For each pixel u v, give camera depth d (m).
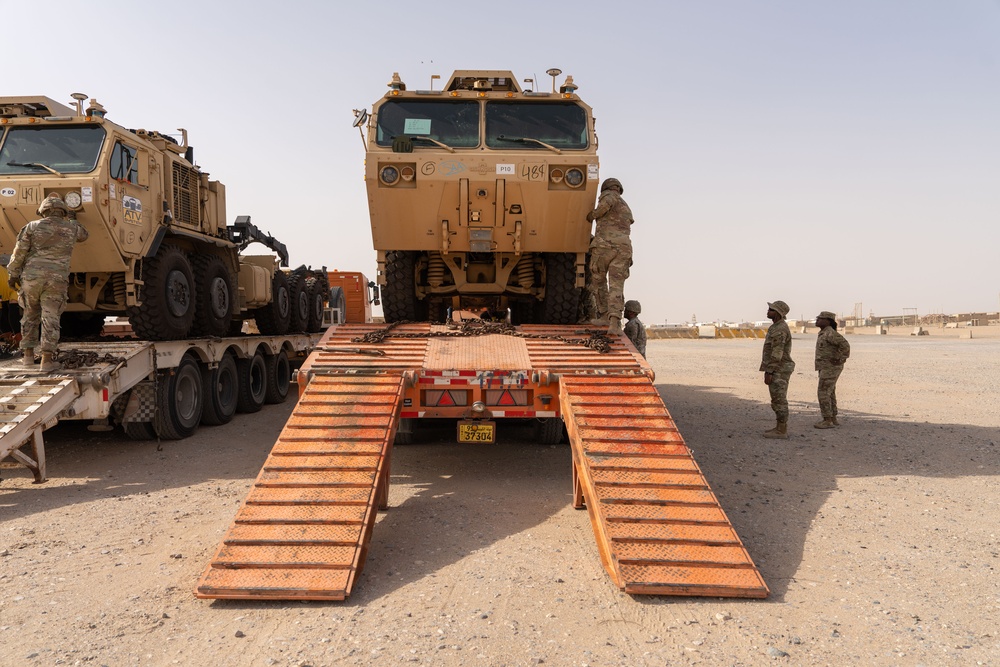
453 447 8.35
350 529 4.38
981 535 5.21
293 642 3.50
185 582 4.30
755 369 20.11
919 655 3.37
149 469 7.40
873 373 18.11
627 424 5.46
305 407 5.66
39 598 4.05
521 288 8.89
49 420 6.73
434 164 7.79
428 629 3.64
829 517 5.65
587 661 3.32
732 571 4.14
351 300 20.48
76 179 7.79
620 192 7.77
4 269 9.01
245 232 12.18
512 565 4.54
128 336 10.96
